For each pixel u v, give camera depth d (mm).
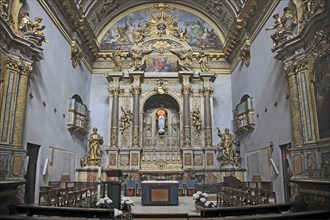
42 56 11219
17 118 9250
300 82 9398
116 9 19016
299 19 9578
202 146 16562
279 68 11023
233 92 17938
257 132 13602
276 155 11336
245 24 14500
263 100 12734
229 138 16047
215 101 18250
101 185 11664
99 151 15859
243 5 14961
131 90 17359
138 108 16891
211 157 16172
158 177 15672
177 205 11305
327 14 7730
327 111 8086
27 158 10117
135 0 19109
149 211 9820
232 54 17844
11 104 9047
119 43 19078
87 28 15602
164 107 18172
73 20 14148
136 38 19000
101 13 18047
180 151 16719
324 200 7812
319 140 8445
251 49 14414
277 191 11211
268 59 12109
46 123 11602
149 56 17969
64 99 13688
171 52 17953
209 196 14039
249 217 5793
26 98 9664
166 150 16969
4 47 8828
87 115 16734
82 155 16297
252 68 14273
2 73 8766
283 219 5824
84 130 16000
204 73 17203
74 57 14961
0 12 8281
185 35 18844
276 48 10031
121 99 17375
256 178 13602
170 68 17844
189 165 15992
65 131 13805
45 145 11477
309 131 8938
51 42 12109
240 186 12586
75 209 6988
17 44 9266
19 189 9250
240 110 15492
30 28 9875
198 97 17391
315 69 8711
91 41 16750
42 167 11164
